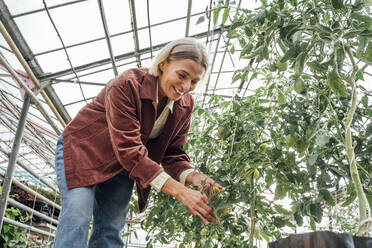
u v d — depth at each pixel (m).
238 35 1.13
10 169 2.37
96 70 4.89
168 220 1.56
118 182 1.32
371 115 1.00
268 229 1.20
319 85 1.01
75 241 1.00
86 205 1.08
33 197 4.07
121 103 1.13
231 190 1.05
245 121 1.21
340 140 0.90
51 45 4.02
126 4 3.93
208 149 1.39
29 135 6.40
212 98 1.40
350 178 0.85
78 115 1.26
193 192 1.07
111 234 1.27
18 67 4.18
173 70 1.15
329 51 0.90
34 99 2.64
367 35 0.74
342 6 0.79
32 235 4.16
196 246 1.42
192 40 1.18
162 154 1.42
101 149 1.19
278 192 1.03
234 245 1.40
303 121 0.97
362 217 0.72
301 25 0.85
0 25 2.20
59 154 1.21
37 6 3.43
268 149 1.05
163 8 4.25
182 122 1.42
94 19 3.90
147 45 4.84
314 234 0.60
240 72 1.24
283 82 1.21
